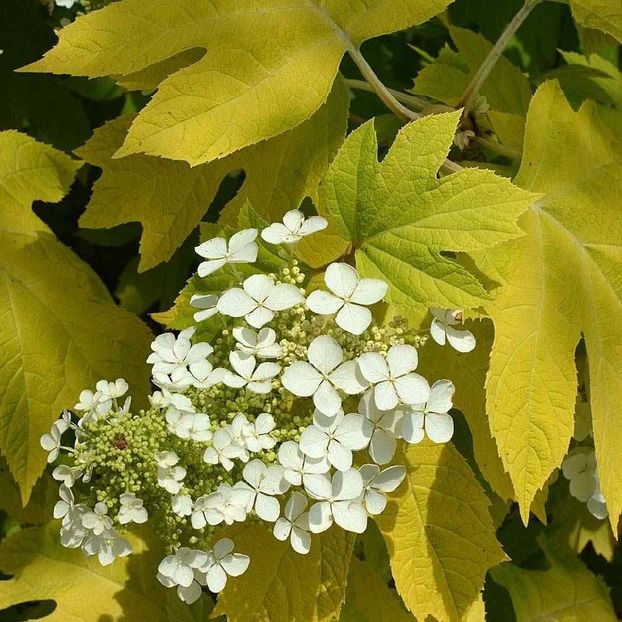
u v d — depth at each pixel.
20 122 0.51
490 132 0.44
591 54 0.53
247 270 0.33
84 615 0.45
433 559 0.34
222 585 0.30
